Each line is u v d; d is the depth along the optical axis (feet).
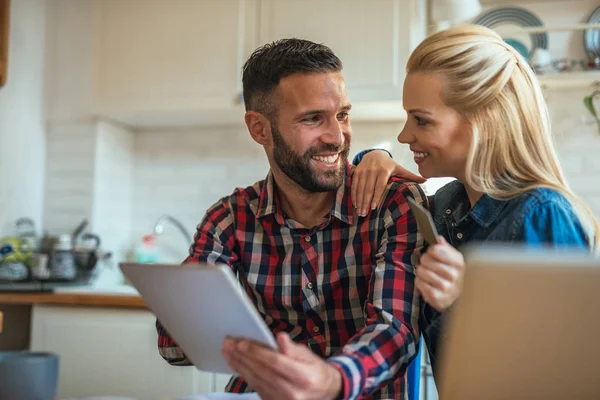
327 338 4.35
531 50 8.78
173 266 2.62
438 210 4.46
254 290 4.47
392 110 8.89
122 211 10.39
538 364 2.39
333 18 8.66
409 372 4.26
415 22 8.38
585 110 8.64
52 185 10.03
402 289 3.74
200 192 10.30
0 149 9.29
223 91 9.10
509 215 3.76
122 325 7.83
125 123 10.32
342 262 4.29
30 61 9.80
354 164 4.99
